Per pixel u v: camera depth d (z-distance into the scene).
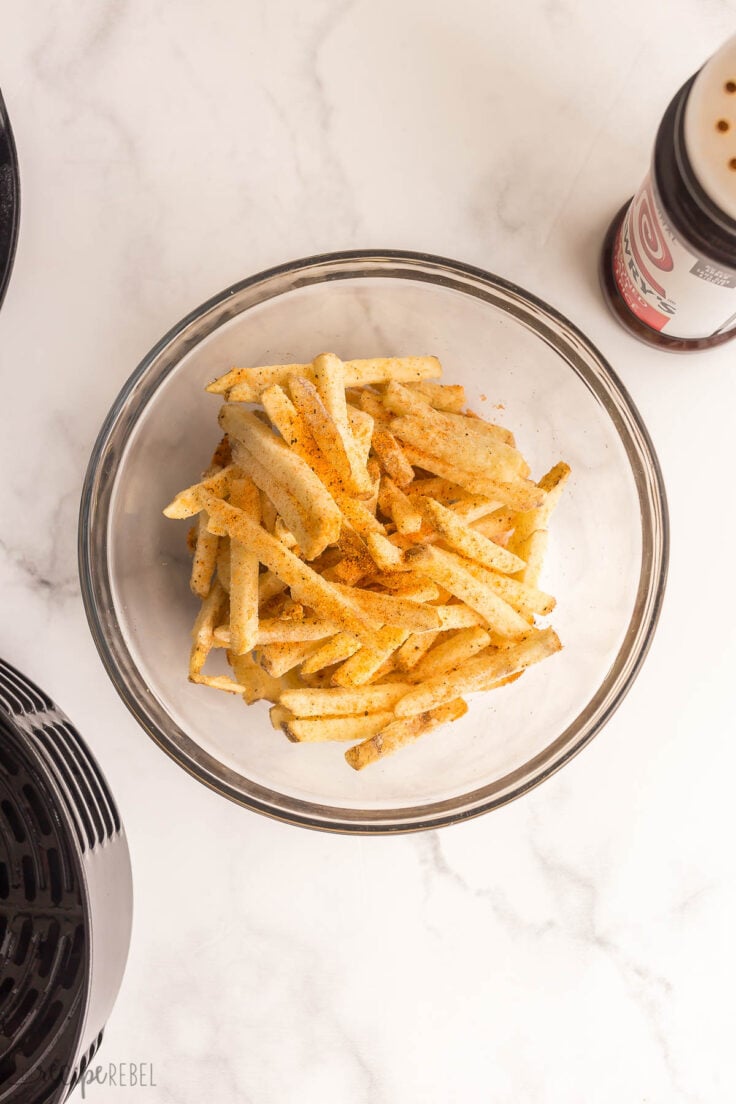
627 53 0.59
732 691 0.61
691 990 0.62
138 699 0.56
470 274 0.56
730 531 0.60
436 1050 0.62
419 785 0.59
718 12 0.59
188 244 0.60
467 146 0.60
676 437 0.60
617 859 0.61
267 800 0.57
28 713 0.55
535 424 0.60
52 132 0.59
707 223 0.50
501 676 0.54
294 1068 0.61
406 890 0.61
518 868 0.61
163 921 0.61
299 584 0.52
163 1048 0.61
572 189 0.60
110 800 0.58
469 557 0.54
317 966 0.61
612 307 0.59
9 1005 0.54
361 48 0.59
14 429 0.60
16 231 0.56
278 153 0.60
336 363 0.53
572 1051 0.62
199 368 0.58
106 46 0.59
